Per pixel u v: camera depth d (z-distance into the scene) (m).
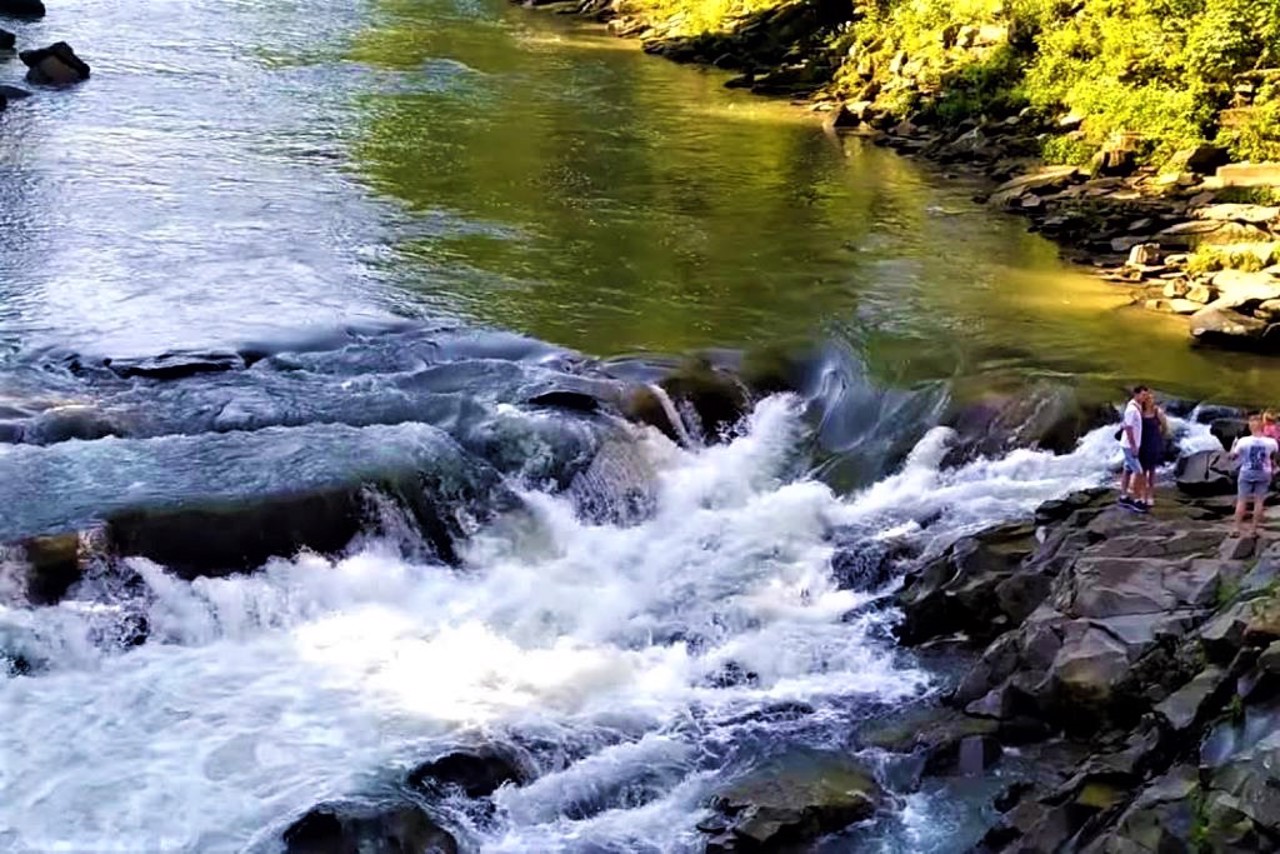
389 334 22.27
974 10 44.38
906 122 40.88
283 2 59.44
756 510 18.48
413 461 17.22
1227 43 34.34
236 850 11.84
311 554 15.91
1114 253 28.31
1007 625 15.56
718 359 21.73
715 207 31.27
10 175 30.00
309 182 31.23
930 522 18.09
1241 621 12.59
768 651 15.60
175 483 16.23
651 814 12.98
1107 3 39.94
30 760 12.80
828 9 53.25
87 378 19.73
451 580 16.47
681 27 57.06
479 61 49.84
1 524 14.98
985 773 13.43
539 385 19.89
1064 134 36.16
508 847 12.42
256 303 23.33
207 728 13.42
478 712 14.08
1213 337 23.03
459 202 30.50
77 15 51.03
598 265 26.52
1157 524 15.84
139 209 28.23
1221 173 30.94
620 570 17.14
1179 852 10.80
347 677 14.44
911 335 23.12
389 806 12.28
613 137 38.44
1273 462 15.79
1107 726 13.36
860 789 13.20
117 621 14.52
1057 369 21.64
